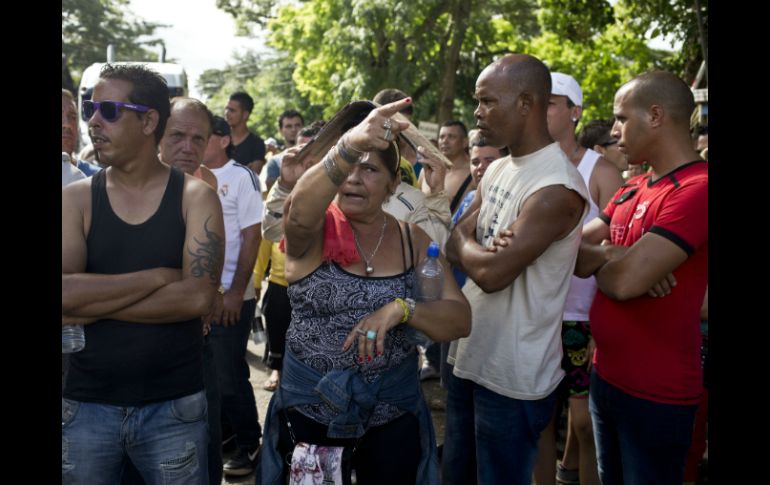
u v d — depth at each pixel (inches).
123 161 91.6
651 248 98.7
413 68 839.7
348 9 849.5
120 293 88.4
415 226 104.0
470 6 820.0
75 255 90.4
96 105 90.0
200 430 96.8
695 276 101.0
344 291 95.0
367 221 99.7
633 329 103.2
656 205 102.3
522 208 104.0
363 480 98.9
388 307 91.4
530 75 105.0
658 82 102.9
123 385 90.8
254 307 169.0
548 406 110.0
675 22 484.1
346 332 95.2
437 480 100.8
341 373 92.7
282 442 98.7
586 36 588.7
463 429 118.9
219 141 168.6
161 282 91.0
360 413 93.1
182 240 94.3
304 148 101.5
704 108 310.2
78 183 93.0
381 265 98.0
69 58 1734.7
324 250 95.0
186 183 96.0
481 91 107.3
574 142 152.9
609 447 112.3
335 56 885.8
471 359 112.7
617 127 108.0
